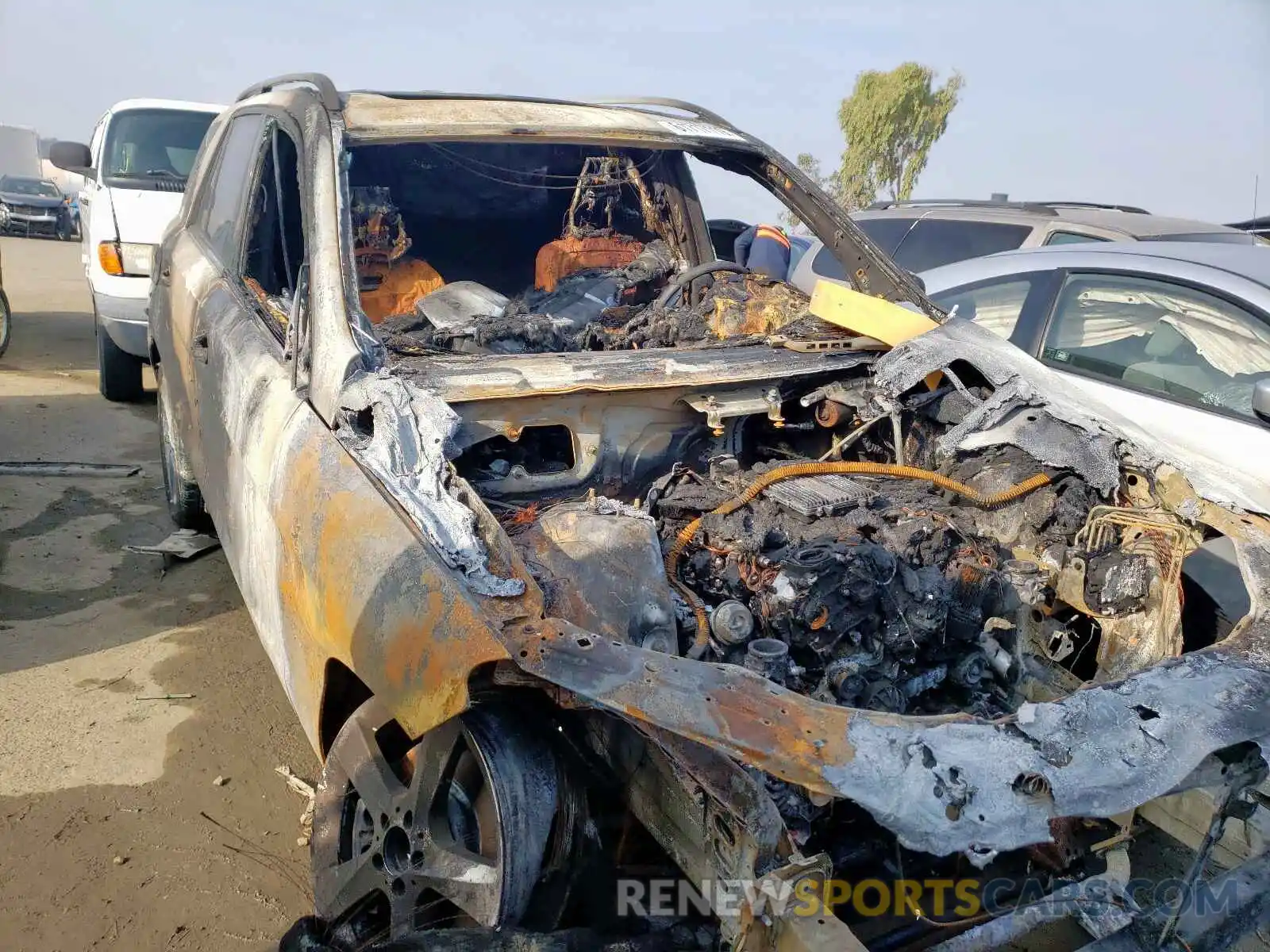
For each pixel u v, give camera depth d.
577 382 2.71
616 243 4.38
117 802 3.02
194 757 3.27
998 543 2.81
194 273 3.88
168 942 2.52
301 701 2.53
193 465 3.88
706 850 1.86
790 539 2.58
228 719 3.49
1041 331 5.05
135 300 6.83
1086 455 2.84
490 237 4.48
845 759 1.70
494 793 1.98
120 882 2.70
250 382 2.96
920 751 1.73
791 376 3.10
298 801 3.10
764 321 3.74
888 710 2.32
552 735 2.15
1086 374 4.81
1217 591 3.27
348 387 2.46
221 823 2.97
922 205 7.82
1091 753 1.79
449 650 1.89
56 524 5.03
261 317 3.27
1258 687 2.00
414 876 2.12
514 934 1.90
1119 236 6.49
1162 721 1.88
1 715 3.40
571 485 2.77
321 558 2.28
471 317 3.32
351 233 2.88
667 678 1.80
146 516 5.23
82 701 3.52
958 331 3.45
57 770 3.14
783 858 1.77
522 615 1.92
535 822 2.00
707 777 1.77
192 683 3.69
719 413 2.92
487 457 2.82
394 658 2.00
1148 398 4.54
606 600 2.12
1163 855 2.87
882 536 2.60
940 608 2.42
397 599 2.03
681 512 2.71
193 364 3.65
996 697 2.59
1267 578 2.35
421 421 2.36
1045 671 2.66
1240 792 1.97
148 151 7.72
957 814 1.67
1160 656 2.51
